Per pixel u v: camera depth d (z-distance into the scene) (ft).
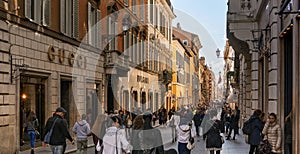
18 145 56.03
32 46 60.18
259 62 61.62
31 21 59.00
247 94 85.20
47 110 65.10
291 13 32.86
